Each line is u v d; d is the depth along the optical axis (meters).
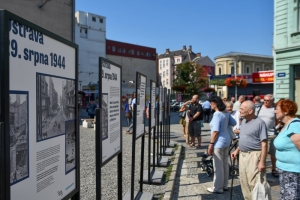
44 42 1.88
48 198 1.95
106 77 3.11
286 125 3.60
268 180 6.21
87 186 5.45
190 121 10.08
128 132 13.40
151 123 5.95
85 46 62.47
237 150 4.72
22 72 1.63
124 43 71.75
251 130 4.11
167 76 97.69
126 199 4.71
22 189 1.65
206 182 6.21
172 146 10.09
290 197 3.45
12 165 1.56
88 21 62.88
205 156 6.99
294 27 15.96
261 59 65.50
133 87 33.84
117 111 3.57
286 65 16.47
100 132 2.84
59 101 2.10
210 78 41.59
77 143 2.44
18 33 1.59
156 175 6.17
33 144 1.76
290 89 16.38
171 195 5.21
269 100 6.47
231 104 7.68
